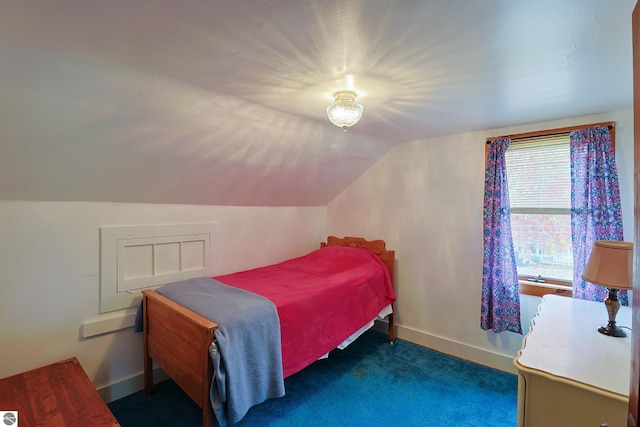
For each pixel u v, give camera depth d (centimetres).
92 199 207
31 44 115
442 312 296
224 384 153
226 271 287
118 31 111
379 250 325
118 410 205
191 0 95
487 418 203
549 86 170
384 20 108
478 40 121
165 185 227
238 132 210
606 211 209
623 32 116
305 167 290
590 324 166
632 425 74
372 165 344
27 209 185
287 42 121
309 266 299
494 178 256
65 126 155
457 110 211
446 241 293
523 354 136
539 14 105
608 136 211
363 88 169
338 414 206
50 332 195
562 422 119
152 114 169
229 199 280
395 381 245
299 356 200
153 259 238
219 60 134
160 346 201
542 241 247
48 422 139
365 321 266
